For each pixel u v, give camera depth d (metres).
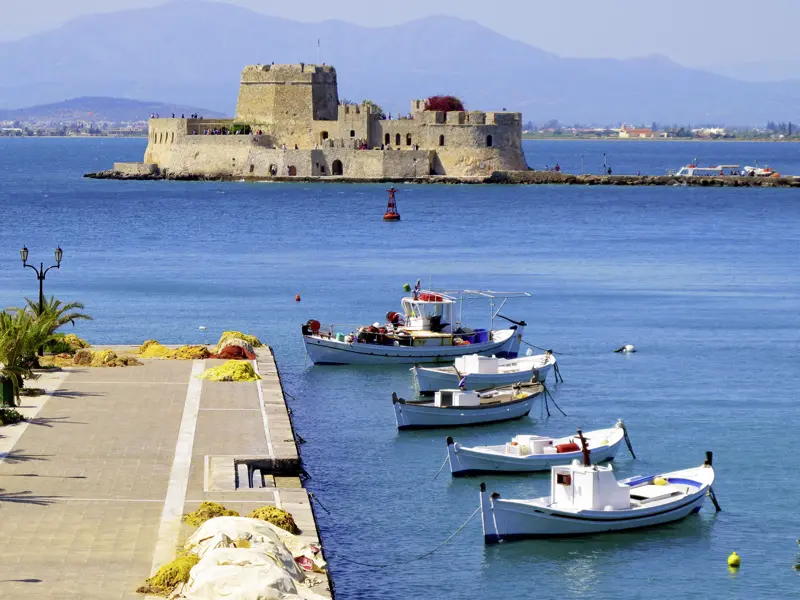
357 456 102.06
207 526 66.38
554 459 97.25
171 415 98.69
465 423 111.88
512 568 78.62
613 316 171.50
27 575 63.00
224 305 178.50
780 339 154.62
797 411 117.94
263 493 77.81
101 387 108.88
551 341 152.88
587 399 122.69
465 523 85.81
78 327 158.12
